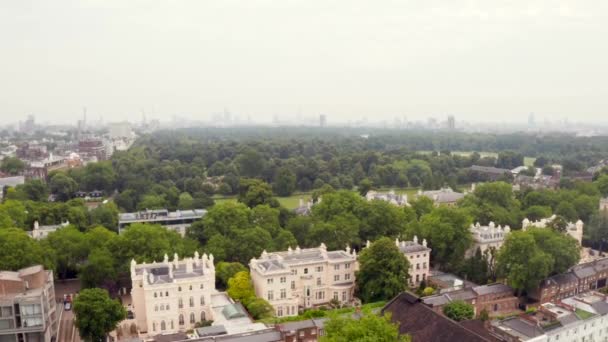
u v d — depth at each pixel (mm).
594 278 163375
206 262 145875
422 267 167250
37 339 116812
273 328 117312
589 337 121375
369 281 147500
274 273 140750
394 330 88438
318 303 152375
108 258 151000
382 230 193375
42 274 122812
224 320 125688
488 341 95500
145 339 116188
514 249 148875
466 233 176625
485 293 142750
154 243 158250
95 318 117312
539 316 122938
